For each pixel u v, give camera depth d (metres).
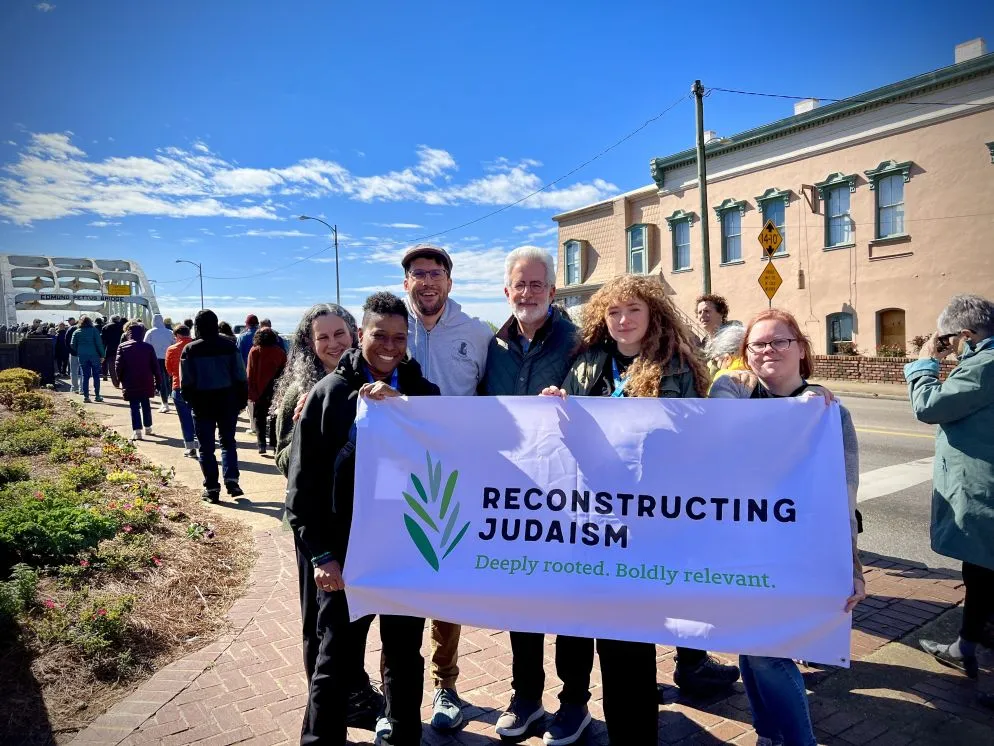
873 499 6.83
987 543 3.12
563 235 30.31
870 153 19.03
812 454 2.46
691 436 2.54
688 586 2.44
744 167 22.30
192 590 4.46
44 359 19.38
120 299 45.06
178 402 9.16
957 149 17.23
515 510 2.64
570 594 2.51
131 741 2.89
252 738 2.92
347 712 2.64
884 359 18.31
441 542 2.65
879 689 3.31
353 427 2.75
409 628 2.64
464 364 3.35
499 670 3.59
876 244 19.06
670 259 25.08
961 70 16.88
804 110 20.81
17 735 2.92
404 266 3.35
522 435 2.67
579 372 2.91
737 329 3.62
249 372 9.06
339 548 2.71
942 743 2.87
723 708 3.18
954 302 3.28
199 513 6.29
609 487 2.58
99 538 4.88
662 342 2.69
